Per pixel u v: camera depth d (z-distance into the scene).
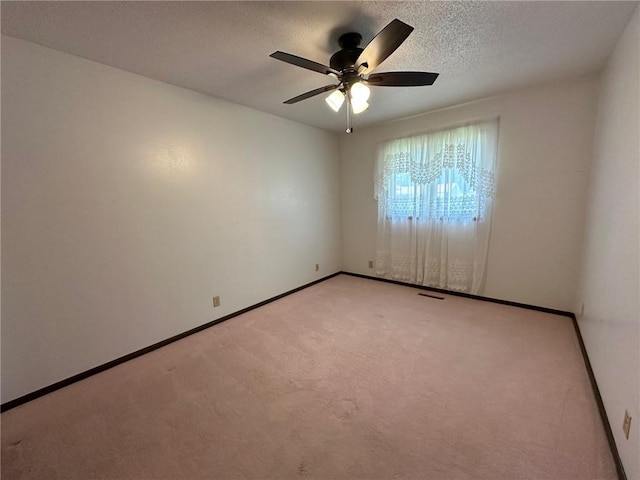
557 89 2.61
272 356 2.28
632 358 1.22
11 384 1.78
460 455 1.36
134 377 2.06
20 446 1.49
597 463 1.29
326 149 4.22
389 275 4.13
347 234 4.57
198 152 2.67
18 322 1.79
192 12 1.51
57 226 1.91
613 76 1.95
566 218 2.72
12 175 1.72
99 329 2.13
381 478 1.26
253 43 1.82
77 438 1.53
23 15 1.49
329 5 1.48
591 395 1.72
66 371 1.99
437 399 1.74
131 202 2.25
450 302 3.30
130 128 2.21
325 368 2.09
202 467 1.35
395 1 1.46
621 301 1.43
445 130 3.29
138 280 2.33
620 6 1.50
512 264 3.07
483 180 3.09
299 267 3.91
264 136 3.29
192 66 2.12
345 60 1.75
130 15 1.51
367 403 1.72
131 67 2.12
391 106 3.12
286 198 3.63
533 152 2.80
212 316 2.88
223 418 1.64
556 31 1.75
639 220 1.27
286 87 2.54
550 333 2.49
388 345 2.39
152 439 1.51
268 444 1.46
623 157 1.60
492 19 1.62
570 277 2.77
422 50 1.96
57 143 1.88
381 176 3.95
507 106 2.87
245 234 3.16
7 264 1.74
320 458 1.37
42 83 1.80
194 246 2.70
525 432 1.47
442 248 3.51
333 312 3.13
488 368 2.02
